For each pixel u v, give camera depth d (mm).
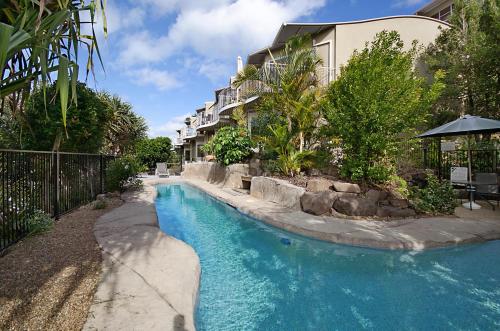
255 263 4324
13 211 4273
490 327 2635
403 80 6711
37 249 3914
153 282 2939
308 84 9359
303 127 8875
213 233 6051
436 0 16344
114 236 4547
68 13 2518
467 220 5777
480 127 6594
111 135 17672
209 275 3918
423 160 9586
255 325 2785
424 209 6395
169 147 30750
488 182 7168
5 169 4195
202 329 2727
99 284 2871
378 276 3721
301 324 2795
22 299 2551
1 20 2773
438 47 12203
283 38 13773
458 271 3742
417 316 2854
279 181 8250
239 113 13953
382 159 7289
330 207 6438
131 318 2266
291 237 5391
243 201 8469
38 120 6430
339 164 8414
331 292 3387
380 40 7340
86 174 7656
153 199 9172
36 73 2490
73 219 5762
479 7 11641
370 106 6344
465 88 10906
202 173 16766
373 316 2883
